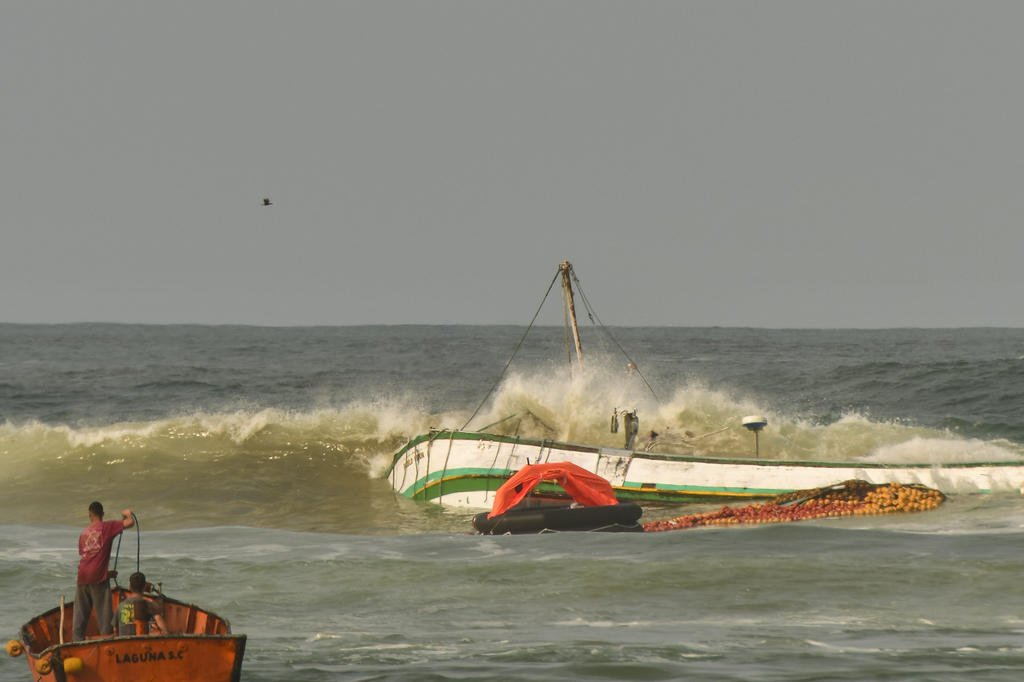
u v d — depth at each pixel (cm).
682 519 9569
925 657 5150
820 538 8288
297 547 8556
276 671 5075
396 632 5847
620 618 6134
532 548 8238
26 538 9356
